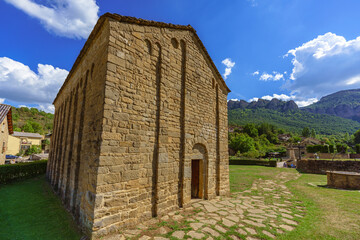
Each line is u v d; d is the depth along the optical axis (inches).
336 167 748.6
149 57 262.1
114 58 215.8
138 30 250.5
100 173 188.2
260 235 195.5
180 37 318.3
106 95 202.2
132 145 223.0
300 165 860.0
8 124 906.7
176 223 223.5
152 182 245.0
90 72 275.4
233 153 1766.7
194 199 331.6
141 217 225.3
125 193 209.6
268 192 412.8
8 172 525.0
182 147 297.7
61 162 393.7
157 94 266.5
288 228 215.6
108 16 218.7
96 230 180.2
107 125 199.3
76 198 259.8
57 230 214.2
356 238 190.1
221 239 186.1
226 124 420.2
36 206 306.2
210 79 383.6
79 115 300.2
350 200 329.4
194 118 326.3
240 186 482.6
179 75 309.3
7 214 268.4
